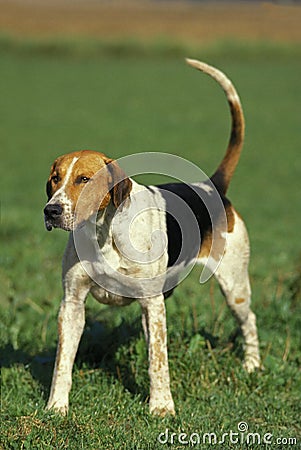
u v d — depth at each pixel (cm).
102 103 2995
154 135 2380
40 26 5088
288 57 4372
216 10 6475
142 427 541
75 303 571
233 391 622
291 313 786
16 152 2075
